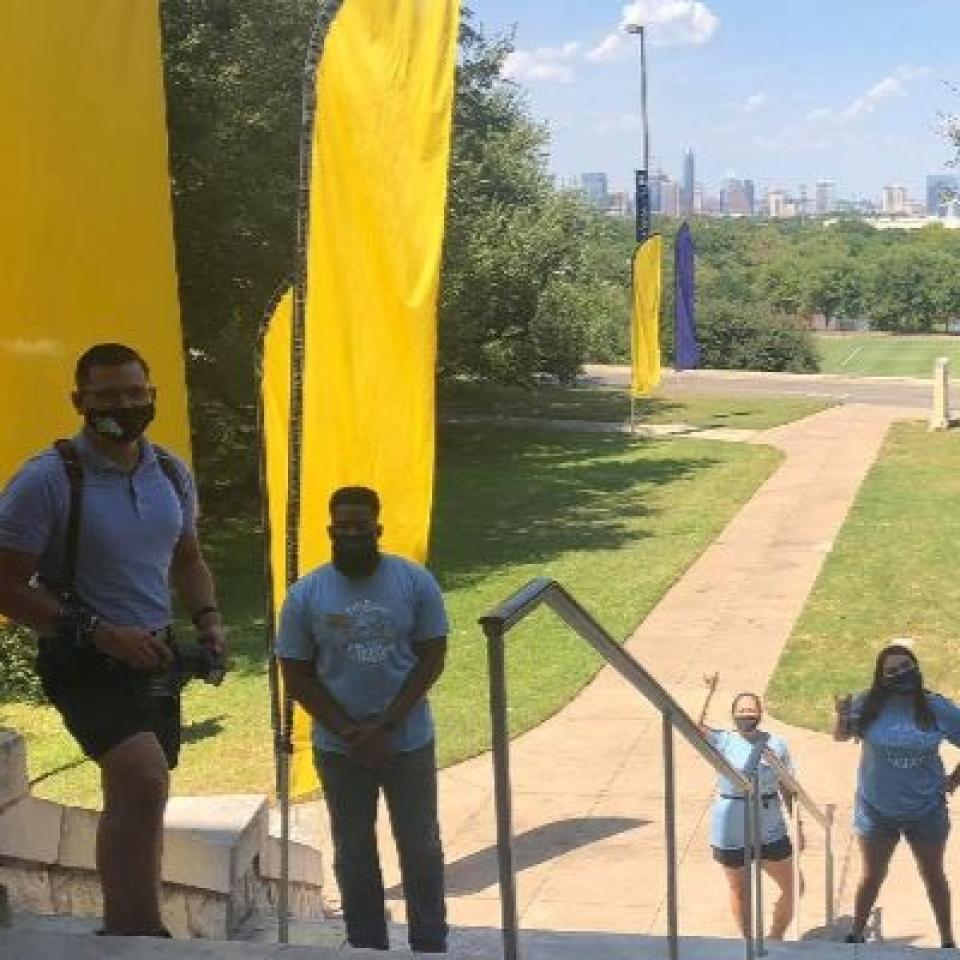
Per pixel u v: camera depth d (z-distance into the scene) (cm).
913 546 2059
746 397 4550
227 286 2172
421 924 497
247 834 603
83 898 526
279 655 489
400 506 599
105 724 367
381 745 473
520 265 3531
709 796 1067
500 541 2238
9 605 359
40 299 466
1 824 464
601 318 4459
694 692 1366
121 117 488
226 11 2002
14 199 455
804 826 1003
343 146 561
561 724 1272
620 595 1808
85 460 373
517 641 1577
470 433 3712
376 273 577
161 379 506
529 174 4012
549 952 461
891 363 6856
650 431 3684
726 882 895
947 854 927
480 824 1030
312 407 578
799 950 444
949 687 1372
